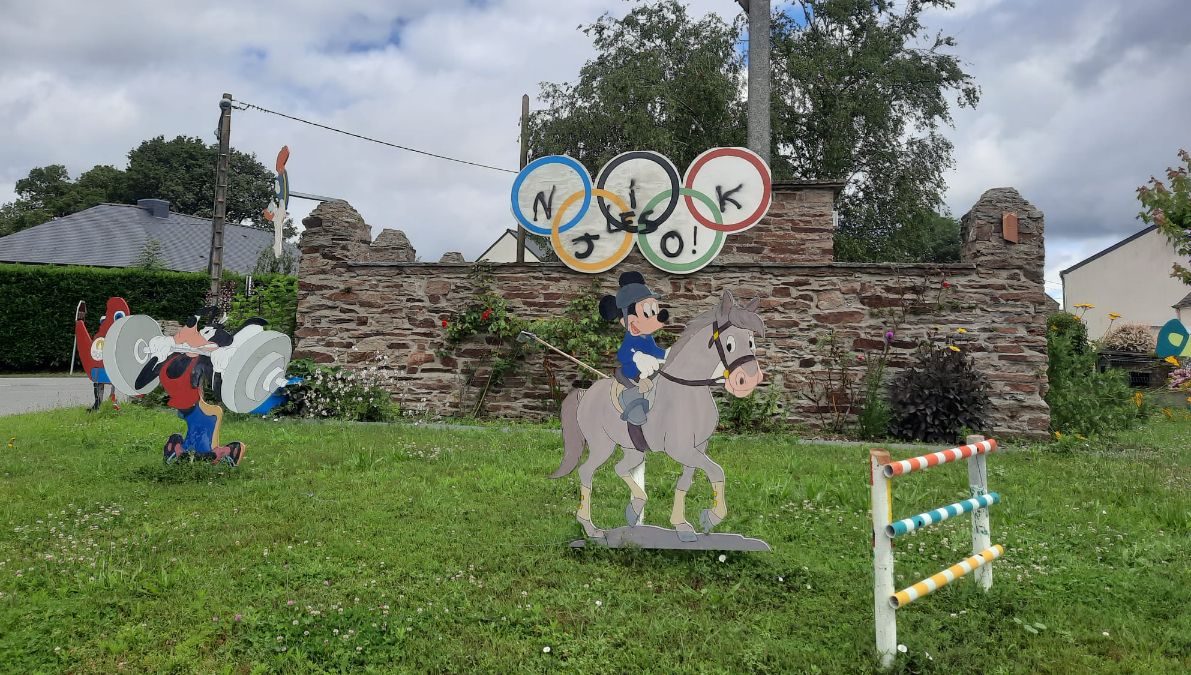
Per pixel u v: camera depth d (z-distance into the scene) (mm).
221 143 20859
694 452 4875
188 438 7328
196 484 6816
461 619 4039
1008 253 10516
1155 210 14164
